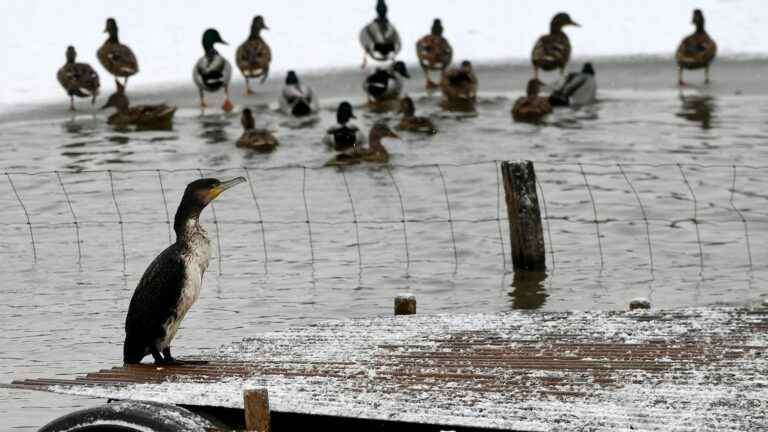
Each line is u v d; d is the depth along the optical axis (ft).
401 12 127.65
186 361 31.32
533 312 36.27
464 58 114.11
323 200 65.67
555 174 69.97
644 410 25.38
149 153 79.46
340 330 34.96
